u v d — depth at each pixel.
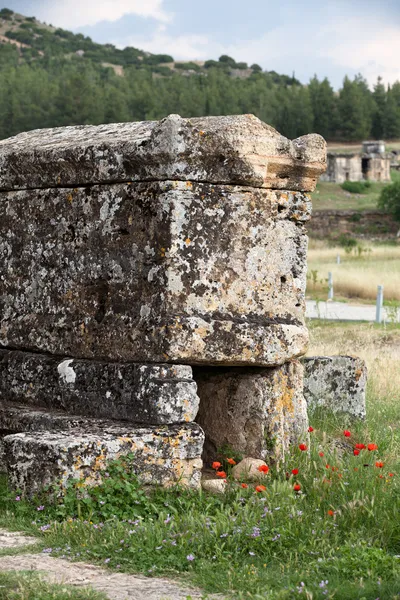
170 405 8.77
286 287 9.80
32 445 8.01
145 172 9.14
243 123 9.27
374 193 94.81
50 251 10.07
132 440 8.29
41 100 136.62
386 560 6.65
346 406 12.00
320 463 9.15
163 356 8.92
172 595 6.11
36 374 9.99
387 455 10.28
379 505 7.79
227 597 6.09
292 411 9.88
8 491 8.30
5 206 10.59
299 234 9.90
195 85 172.88
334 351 19.03
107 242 9.52
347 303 31.69
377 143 104.44
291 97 159.25
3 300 10.59
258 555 6.89
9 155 10.34
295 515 7.54
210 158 9.12
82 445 7.98
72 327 9.80
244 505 8.23
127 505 7.94
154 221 9.09
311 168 9.73
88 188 9.73
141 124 10.01
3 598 5.89
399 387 14.52
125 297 9.31
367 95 178.62
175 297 9.01
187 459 8.62
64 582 6.30
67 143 9.99
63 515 7.66
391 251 56.28
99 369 9.38
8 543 7.21
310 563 6.68
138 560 6.75
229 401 9.85
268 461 9.56
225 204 9.28
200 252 9.14
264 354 9.38
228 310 9.33
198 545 6.98
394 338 21.77
